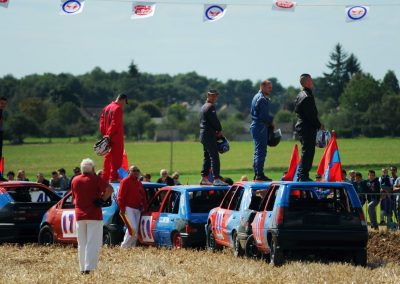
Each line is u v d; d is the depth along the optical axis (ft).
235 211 135.13
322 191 133.08
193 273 110.11
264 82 149.18
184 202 147.02
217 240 141.90
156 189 167.94
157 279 105.19
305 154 135.33
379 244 164.96
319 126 135.64
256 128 149.18
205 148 160.66
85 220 114.11
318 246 117.60
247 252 129.59
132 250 144.87
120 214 155.22
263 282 100.07
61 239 165.37
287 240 116.47
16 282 105.19
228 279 103.24
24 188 180.24
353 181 208.13
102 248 150.41
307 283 98.37
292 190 126.82
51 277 108.99
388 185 208.64
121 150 167.22
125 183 154.81
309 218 117.60
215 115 158.40
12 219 172.86
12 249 153.69
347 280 100.27
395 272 109.50
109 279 106.22
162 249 143.43
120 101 166.81
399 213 194.29
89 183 114.32
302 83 135.64
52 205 178.60
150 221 155.02
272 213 119.34
